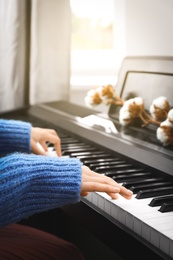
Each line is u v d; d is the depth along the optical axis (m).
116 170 1.03
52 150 1.26
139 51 1.72
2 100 2.00
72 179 0.81
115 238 0.79
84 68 2.22
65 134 1.42
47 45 1.93
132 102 1.22
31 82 1.96
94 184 0.81
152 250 0.68
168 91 1.22
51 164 0.81
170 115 1.03
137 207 0.80
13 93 1.93
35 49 1.92
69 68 1.97
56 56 1.95
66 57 1.96
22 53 1.92
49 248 0.99
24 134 1.22
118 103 1.35
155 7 1.59
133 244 0.74
